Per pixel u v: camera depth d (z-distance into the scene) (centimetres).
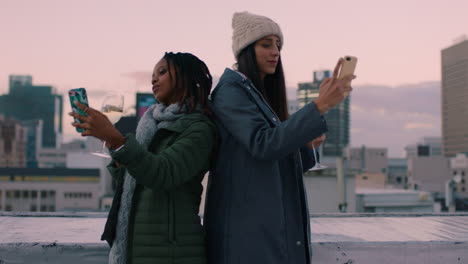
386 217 362
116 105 178
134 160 151
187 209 170
